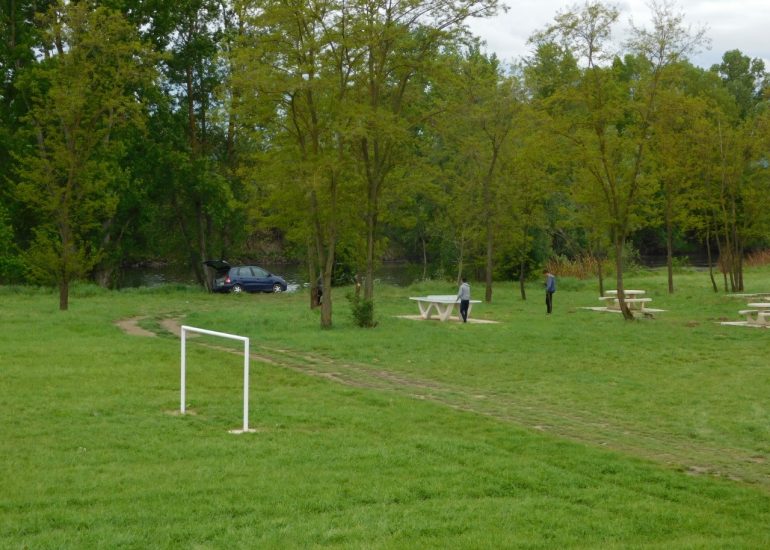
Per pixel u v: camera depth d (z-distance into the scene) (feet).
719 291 139.85
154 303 127.95
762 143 129.90
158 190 168.86
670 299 128.16
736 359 68.18
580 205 139.95
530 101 120.47
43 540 24.13
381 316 99.40
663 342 77.46
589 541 25.73
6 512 26.99
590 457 37.04
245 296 151.64
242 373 57.88
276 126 90.99
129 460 34.01
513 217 134.31
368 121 85.05
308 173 83.97
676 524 28.19
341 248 136.46
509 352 71.10
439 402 50.57
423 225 189.57
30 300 122.93
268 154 95.20
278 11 81.71
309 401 48.60
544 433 42.57
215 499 28.63
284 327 88.22
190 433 39.22
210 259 180.86
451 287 157.99
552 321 96.84
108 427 39.86
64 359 59.88
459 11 88.48
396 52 89.51
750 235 138.10
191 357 63.98
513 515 27.86
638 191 104.94
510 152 128.47
